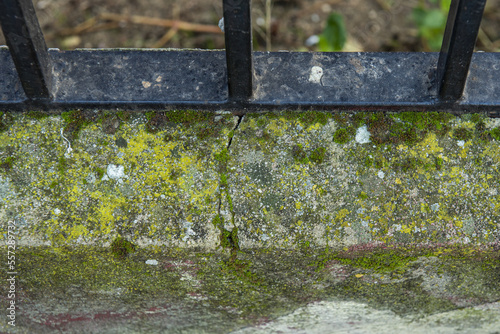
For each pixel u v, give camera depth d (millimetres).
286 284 658
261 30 920
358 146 625
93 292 671
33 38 598
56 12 944
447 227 615
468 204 617
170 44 909
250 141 628
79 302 685
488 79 625
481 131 625
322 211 619
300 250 620
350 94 624
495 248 615
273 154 626
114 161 627
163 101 625
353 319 709
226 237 621
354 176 622
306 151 626
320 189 621
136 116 633
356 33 926
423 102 621
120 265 639
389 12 946
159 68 634
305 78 628
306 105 625
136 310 695
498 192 618
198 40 912
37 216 623
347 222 617
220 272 645
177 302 683
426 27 857
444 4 841
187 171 625
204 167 626
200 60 637
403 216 616
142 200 623
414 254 624
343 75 629
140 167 626
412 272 645
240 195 622
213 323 714
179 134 630
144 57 637
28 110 633
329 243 617
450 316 701
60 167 627
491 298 670
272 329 727
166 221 621
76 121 632
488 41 899
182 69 634
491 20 920
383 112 629
